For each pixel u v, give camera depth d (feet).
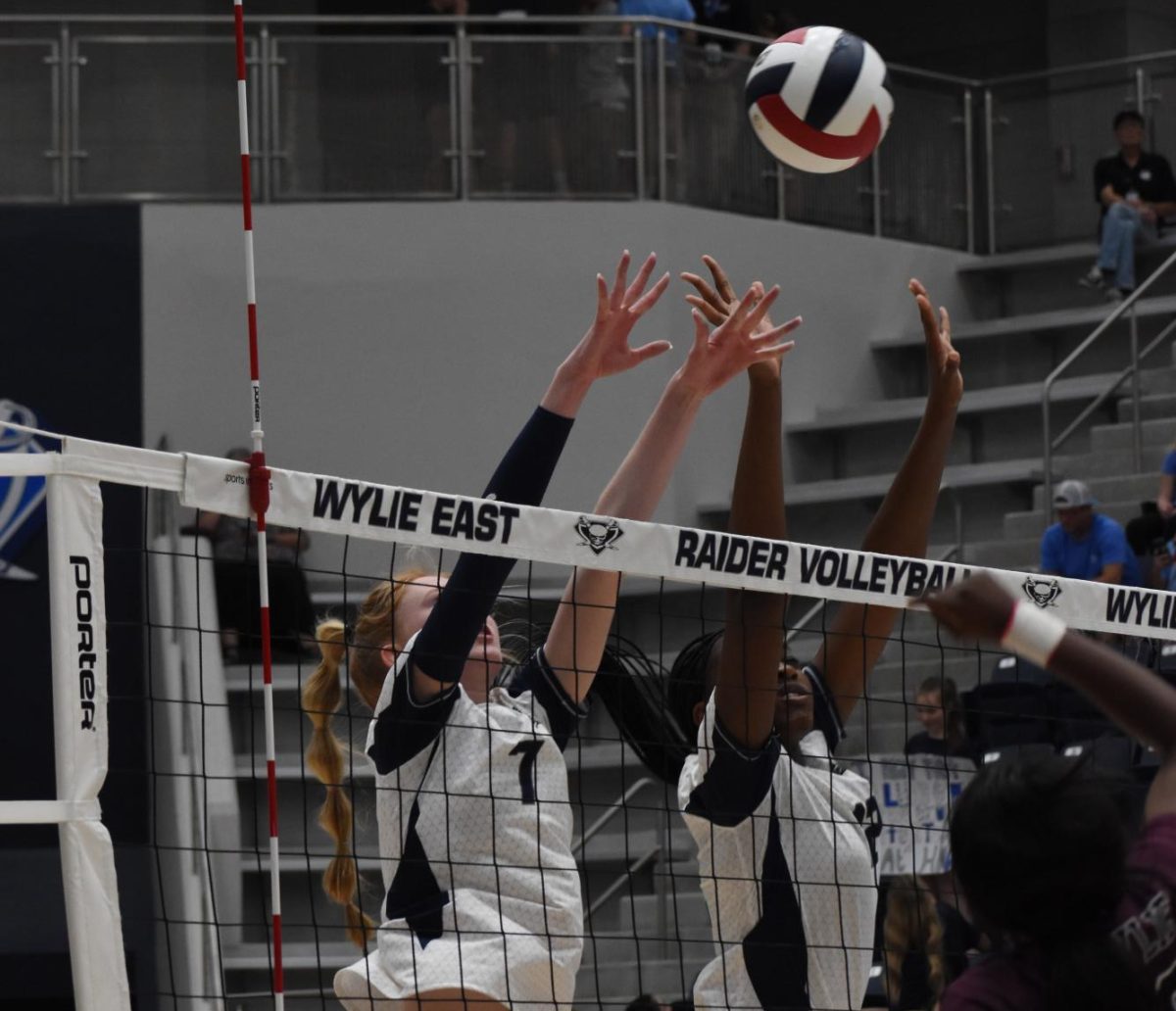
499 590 13.29
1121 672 8.69
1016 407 54.49
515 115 51.88
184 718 39.88
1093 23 68.74
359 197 51.44
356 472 51.34
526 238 51.80
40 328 47.98
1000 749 32.81
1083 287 58.80
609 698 15.43
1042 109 59.93
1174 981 8.57
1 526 43.16
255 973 37.55
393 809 12.94
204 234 50.55
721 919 13.96
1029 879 8.37
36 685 42.68
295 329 51.29
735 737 13.60
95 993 12.42
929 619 45.91
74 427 47.83
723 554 14.12
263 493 13.20
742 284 54.24
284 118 50.88
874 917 14.15
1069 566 42.98
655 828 43.14
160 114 50.26
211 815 38.50
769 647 13.73
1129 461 50.47
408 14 64.34
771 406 14.28
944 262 59.16
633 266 52.24
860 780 14.60
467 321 51.62
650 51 52.75
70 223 48.29
